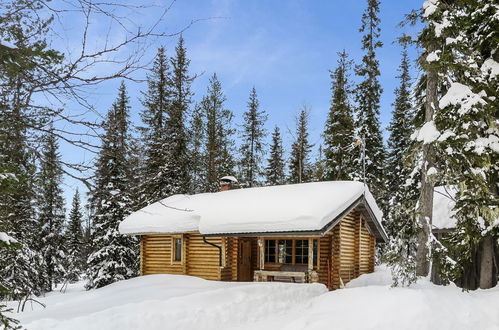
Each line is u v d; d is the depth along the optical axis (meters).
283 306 11.39
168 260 19.19
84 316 8.34
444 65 12.09
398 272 11.36
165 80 25.58
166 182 26.08
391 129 33.69
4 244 5.17
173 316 9.16
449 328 9.15
